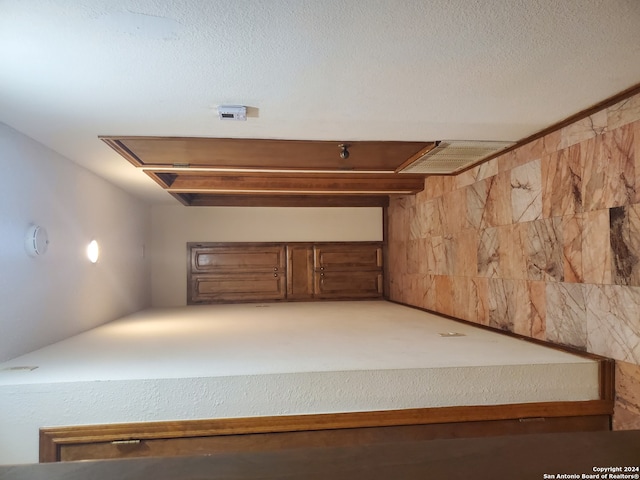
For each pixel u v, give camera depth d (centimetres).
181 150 295
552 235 254
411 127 253
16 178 243
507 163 299
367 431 202
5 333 229
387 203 557
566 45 155
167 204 525
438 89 195
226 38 146
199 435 193
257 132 259
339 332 309
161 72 173
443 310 400
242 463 54
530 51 159
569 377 212
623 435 60
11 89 188
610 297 212
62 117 226
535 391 210
